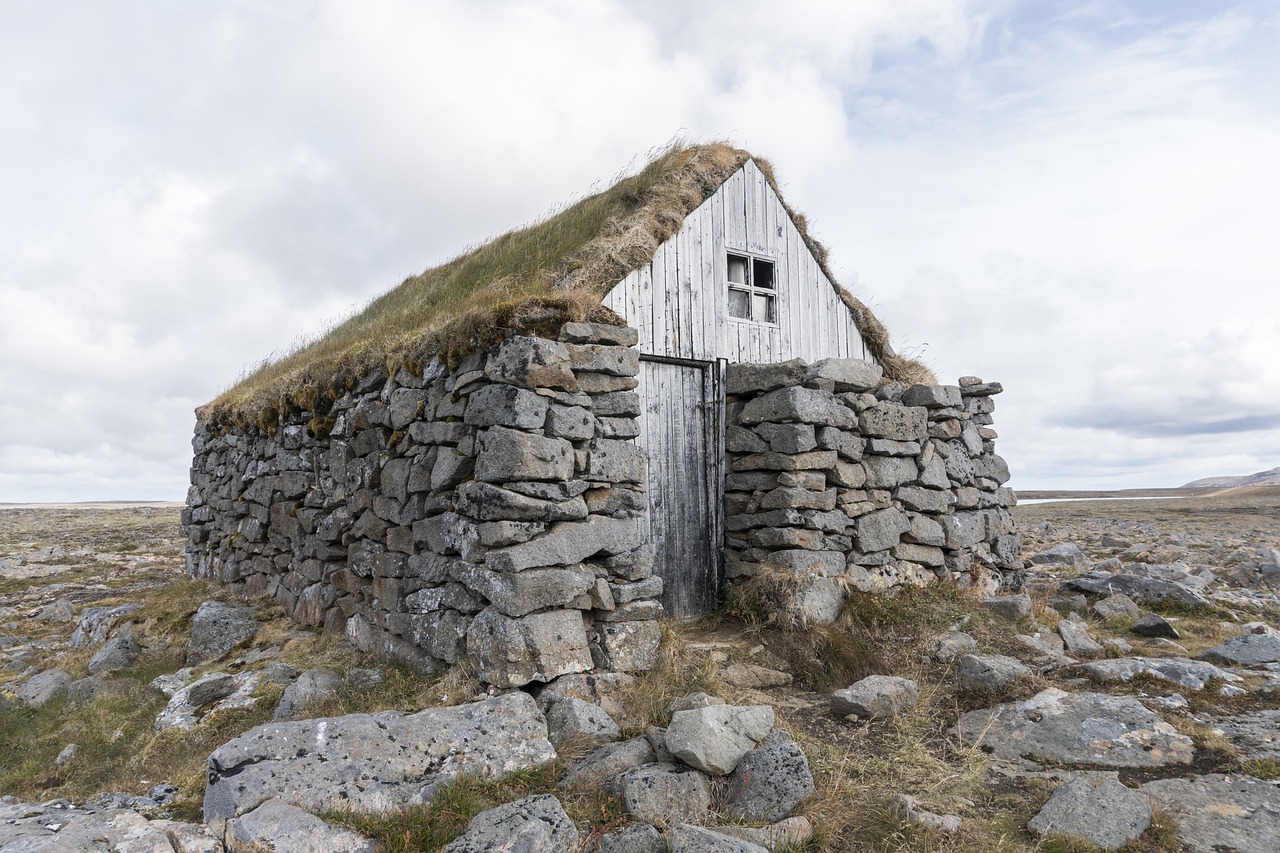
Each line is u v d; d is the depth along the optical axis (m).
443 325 7.73
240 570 12.37
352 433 9.28
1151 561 16.06
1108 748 5.75
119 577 17.59
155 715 7.39
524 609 6.25
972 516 10.69
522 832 4.29
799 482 8.61
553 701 6.11
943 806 5.08
